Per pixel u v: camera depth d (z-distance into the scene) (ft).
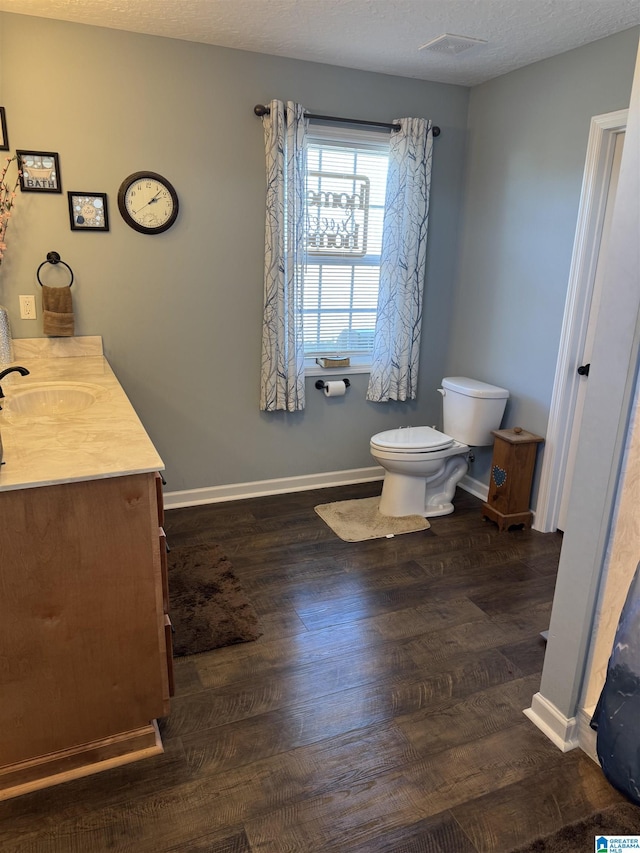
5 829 5.02
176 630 7.68
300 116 10.18
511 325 11.25
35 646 5.16
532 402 10.91
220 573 9.08
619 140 9.12
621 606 5.46
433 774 5.65
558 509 10.82
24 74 8.66
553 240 10.15
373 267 12.26
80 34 8.82
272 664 7.12
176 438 11.12
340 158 11.34
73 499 4.98
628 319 5.04
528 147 10.48
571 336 9.95
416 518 11.14
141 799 5.32
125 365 10.36
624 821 5.22
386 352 12.11
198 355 10.85
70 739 5.54
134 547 5.31
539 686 6.88
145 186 9.70
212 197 10.23
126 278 9.98
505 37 8.96
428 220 12.01
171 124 9.66
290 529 10.62
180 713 6.34
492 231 11.52
